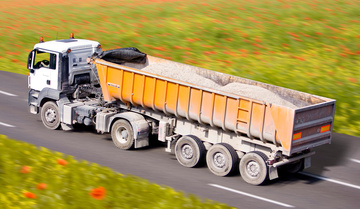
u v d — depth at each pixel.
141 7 35.91
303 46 28.52
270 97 15.27
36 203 10.70
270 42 29.09
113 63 17.17
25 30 32.41
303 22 31.55
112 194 11.65
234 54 27.67
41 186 11.42
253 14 33.19
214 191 13.90
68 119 17.84
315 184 14.93
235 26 31.33
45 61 18.33
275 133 13.96
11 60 28.00
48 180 11.89
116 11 35.34
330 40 29.11
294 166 15.54
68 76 17.89
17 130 18.02
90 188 11.77
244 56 27.38
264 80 24.42
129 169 15.09
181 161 15.80
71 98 18.38
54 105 18.17
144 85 16.16
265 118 14.07
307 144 14.46
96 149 16.67
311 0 35.75
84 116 17.70
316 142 14.80
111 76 16.88
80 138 17.67
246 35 30.02
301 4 34.88
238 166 15.73
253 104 14.19
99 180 12.41
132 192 12.05
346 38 29.28
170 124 16.22
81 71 18.23
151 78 15.98
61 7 37.25
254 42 29.11
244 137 14.85
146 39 30.06
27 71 26.42
